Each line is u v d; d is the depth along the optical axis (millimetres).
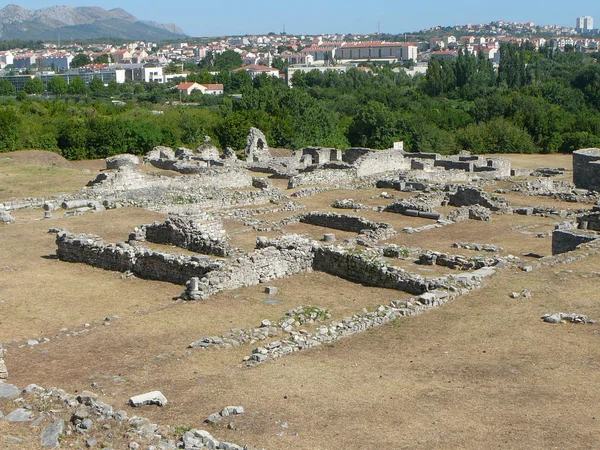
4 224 50500
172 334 27828
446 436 18875
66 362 25000
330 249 36656
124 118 105438
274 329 27766
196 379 22953
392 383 22453
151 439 17672
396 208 57281
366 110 115625
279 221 52500
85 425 18203
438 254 38281
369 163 78625
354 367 23891
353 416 20062
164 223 42906
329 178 73125
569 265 35125
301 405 20828
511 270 34438
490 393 21547
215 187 64125
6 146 89750
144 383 22750
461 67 175000
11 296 33594
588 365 23500
